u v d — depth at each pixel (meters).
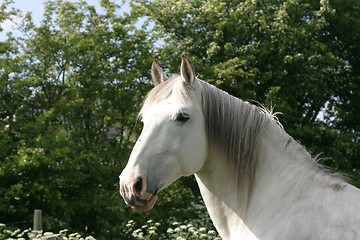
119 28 15.09
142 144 3.10
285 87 16.84
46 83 14.51
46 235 7.24
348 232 2.86
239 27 16.28
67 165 13.17
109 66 15.07
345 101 18.38
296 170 3.16
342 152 16.69
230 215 3.23
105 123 14.80
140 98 14.86
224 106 3.21
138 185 3.03
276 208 3.08
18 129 13.91
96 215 14.03
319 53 16.75
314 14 17.11
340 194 3.01
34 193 13.15
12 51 14.77
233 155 3.18
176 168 3.12
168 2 16.98
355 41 18.31
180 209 14.63
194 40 16.81
